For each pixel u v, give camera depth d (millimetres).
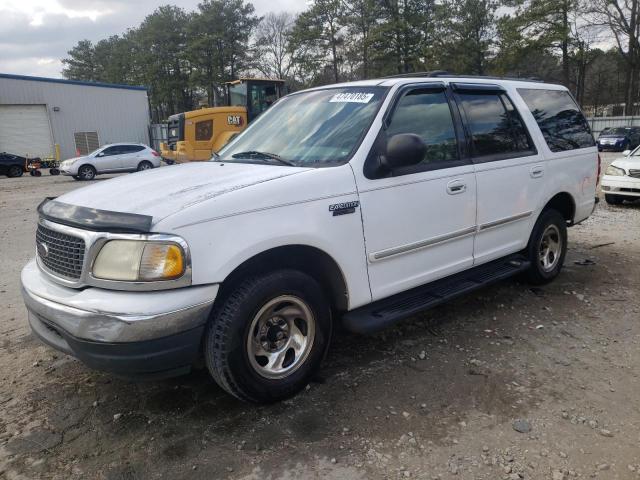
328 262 3383
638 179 10352
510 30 43094
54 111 37125
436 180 3883
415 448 2826
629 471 2625
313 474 2641
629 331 4312
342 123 3752
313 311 3322
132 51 78625
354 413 3156
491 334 4277
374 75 51312
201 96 71375
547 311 4766
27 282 3193
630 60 42719
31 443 2936
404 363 3791
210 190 3021
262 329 3131
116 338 2635
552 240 5395
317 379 3559
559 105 5512
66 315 2750
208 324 2977
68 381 3625
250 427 3039
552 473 2617
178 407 3268
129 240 2705
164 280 2695
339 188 3320
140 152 24234
